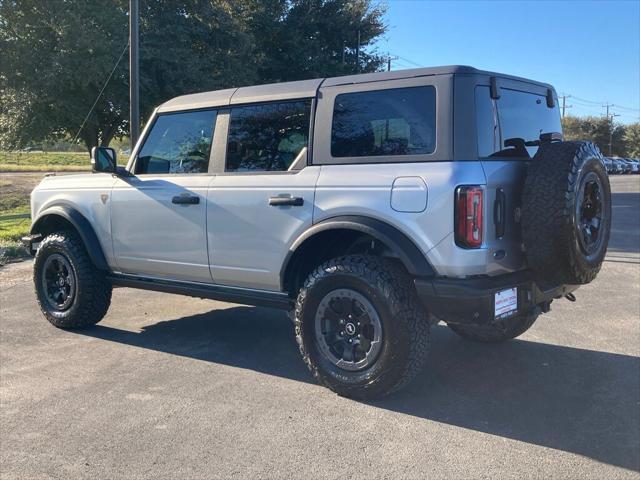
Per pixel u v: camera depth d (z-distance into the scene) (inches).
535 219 149.2
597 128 3937.0
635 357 203.0
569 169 147.2
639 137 3873.0
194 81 770.2
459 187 145.7
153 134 216.4
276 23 964.6
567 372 188.2
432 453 135.1
